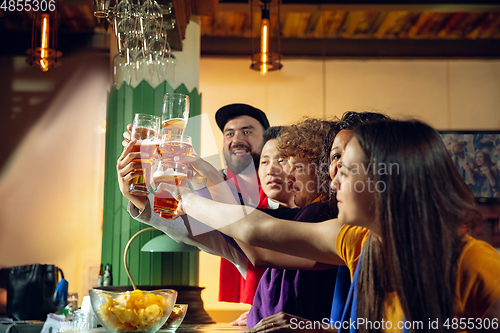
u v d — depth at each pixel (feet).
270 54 10.46
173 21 8.35
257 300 3.85
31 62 10.28
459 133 15.56
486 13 14.80
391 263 2.59
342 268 3.26
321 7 13.15
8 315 7.47
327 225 3.07
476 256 2.43
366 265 2.81
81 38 15.87
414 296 2.50
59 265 14.35
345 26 15.66
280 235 3.06
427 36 16.39
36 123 15.33
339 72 16.52
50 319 5.78
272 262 3.46
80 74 15.71
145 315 3.09
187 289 7.79
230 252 4.49
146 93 9.85
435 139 2.71
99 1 4.69
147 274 9.24
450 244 2.51
